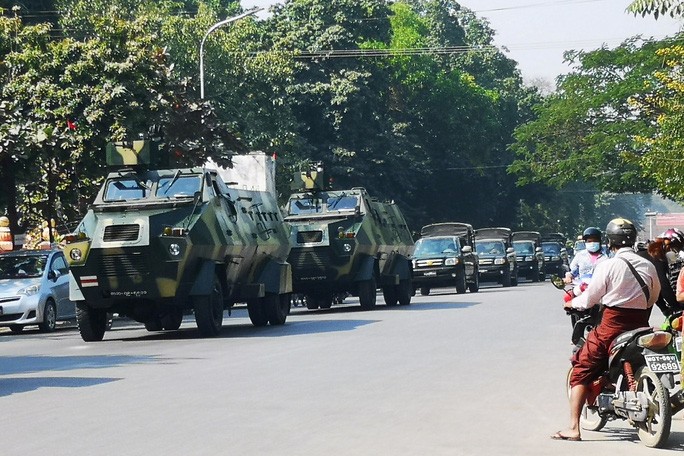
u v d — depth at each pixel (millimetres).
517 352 22188
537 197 111938
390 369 19406
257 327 32281
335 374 18703
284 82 73250
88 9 66375
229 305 31734
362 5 85938
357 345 24344
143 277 27453
